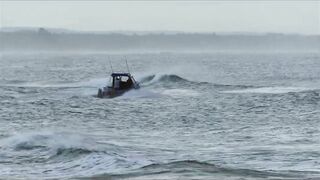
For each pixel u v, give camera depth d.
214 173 77.25
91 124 137.25
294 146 105.50
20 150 98.94
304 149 101.81
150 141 112.44
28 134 107.69
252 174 77.31
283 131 124.12
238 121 140.50
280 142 110.38
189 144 108.94
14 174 83.00
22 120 143.50
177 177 74.94
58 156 92.81
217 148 104.56
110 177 76.19
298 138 114.50
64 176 80.12
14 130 126.81
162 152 100.12
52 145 100.50
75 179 76.25
